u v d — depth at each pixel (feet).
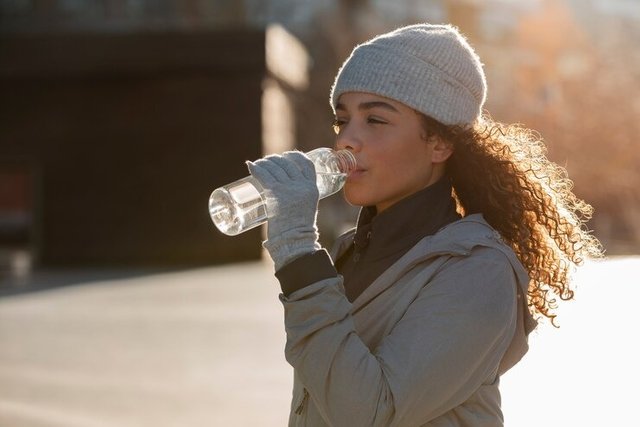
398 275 8.62
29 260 109.70
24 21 142.92
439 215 9.13
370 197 8.97
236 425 27.99
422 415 8.09
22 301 66.08
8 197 119.55
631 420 23.62
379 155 8.82
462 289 8.29
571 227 9.66
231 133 106.11
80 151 108.17
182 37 106.22
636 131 163.84
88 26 146.10
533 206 9.51
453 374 8.09
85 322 53.16
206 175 106.42
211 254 105.70
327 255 8.13
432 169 9.20
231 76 105.91
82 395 32.78
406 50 8.69
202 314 55.42
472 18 224.33
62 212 108.27
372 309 8.67
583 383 27.81
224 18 162.09
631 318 36.81
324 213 118.83
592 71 172.96
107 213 107.55
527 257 9.36
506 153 9.44
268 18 197.98
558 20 218.38
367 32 195.72
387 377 7.94
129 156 107.45
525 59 219.00
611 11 197.77
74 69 107.34
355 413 7.84
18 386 34.55
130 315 55.93
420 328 8.16
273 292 67.72
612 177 161.99
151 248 106.93
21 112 108.99
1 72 108.58
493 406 8.73
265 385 33.96
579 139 165.78
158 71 106.63
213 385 34.12
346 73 8.89
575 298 9.92
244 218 8.33
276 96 111.55
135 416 29.35
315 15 196.75
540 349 32.60
